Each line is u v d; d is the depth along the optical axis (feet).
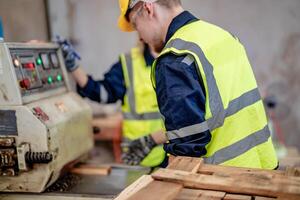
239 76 3.93
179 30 3.90
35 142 4.03
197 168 3.24
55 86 5.04
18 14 7.13
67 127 4.58
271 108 9.18
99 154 9.49
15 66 4.11
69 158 4.66
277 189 2.77
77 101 5.29
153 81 3.79
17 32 7.09
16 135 4.05
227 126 3.80
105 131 8.53
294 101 9.62
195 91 3.40
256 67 9.63
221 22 9.53
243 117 3.90
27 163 4.07
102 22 9.77
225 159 3.78
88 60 10.00
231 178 3.00
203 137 3.42
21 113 4.01
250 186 2.84
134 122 6.66
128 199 2.69
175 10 4.06
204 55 3.62
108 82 6.57
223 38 3.94
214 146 3.78
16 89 4.00
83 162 5.43
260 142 4.02
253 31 9.46
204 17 9.55
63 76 5.42
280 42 9.42
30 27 7.69
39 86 4.56
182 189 2.97
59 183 4.60
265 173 3.13
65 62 5.81
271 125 9.06
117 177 4.88
